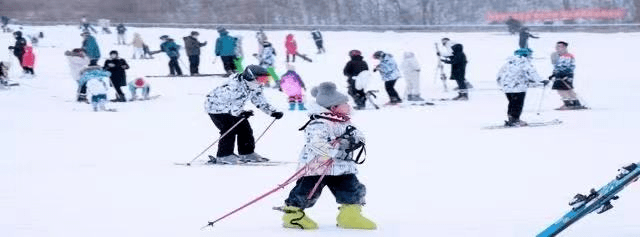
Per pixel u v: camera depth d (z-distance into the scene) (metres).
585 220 9.29
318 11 80.19
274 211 10.34
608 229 8.79
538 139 18.56
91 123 24.03
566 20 71.56
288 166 14.90
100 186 12.74
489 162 14.85
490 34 60.03
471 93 33.41
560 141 18.03
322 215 10.08
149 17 79.88
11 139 20.38
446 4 79.00
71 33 61.56
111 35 61.56
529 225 9.16
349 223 9.17
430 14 78.81
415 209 10.34
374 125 23.09
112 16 79.50
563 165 14.17
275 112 15.34
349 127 8.84
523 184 12.14
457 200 10.93
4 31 61.34
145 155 17.12
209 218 9.96
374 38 58.66
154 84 36.22
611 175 12.86
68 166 15.40
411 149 17.31
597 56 46.38
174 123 24.03
